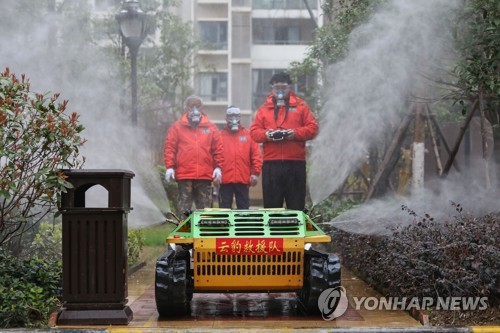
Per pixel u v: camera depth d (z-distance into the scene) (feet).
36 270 25.85
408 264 24.81
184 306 23.80
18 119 23.30
